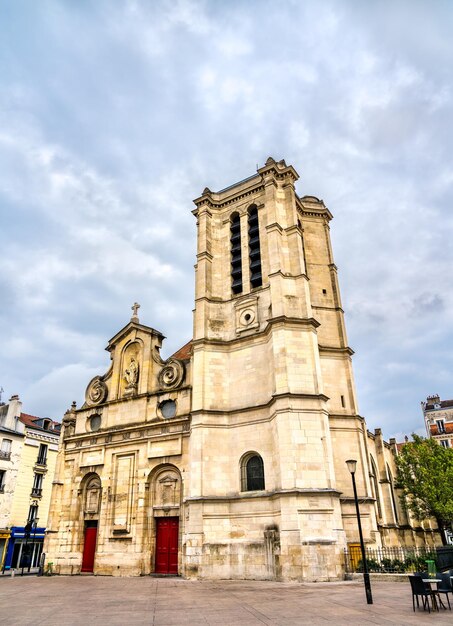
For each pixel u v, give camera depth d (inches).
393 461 1937.7
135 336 1537.9
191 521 1117.7
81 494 1448.1
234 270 1450.5
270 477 1102.4
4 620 559.5
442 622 483.8
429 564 879.7
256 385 1219.9
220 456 1184.2
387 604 625.0
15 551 1897.1
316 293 1435.8
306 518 982.4
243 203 1518.2
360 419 1295.5
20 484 1968.5
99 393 1565.0
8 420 2018.9
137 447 1363.2
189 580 1049.5
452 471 1573.6
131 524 1284.4
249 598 719.1
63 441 1556.3
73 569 1359.5
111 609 636.7
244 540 1078.4
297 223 1422.2
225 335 1349.7
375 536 1151.0
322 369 1323.8
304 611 578.6
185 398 1333.7
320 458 1045.2
